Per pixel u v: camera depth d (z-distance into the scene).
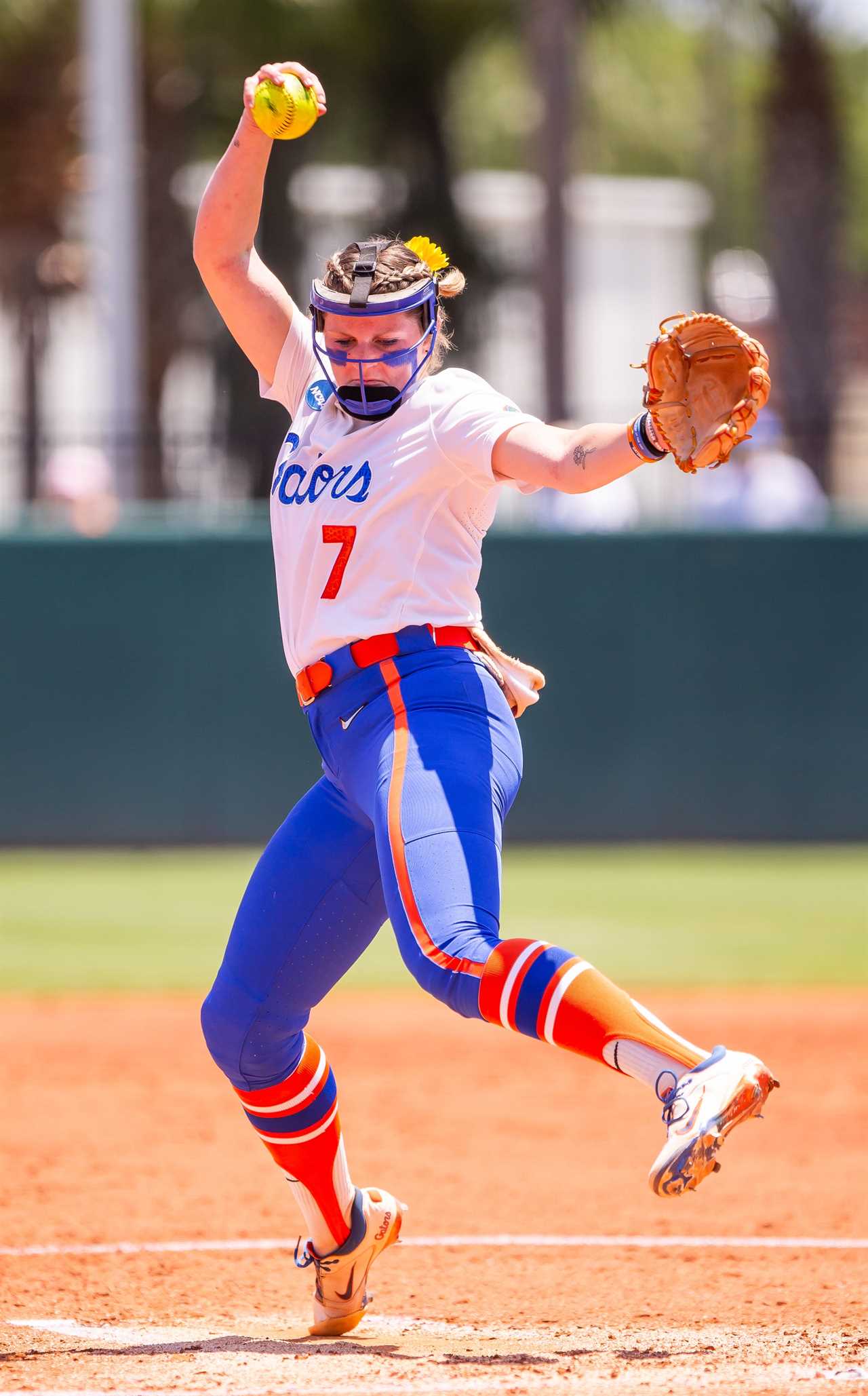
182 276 82.50
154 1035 27.70
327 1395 11.44
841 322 74.69
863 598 44.75
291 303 13.48
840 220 74.25
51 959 32.97
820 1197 18.78
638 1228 17.42
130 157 56.94
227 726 44.38
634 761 44.72
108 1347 13.19
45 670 44.03
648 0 79.81
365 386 12.09
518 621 44.22
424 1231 17.34
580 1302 14.61
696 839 44.88
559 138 74.69
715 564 44.56
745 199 118.12
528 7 77.50
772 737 44.84
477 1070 25.62
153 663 44.16
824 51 74.56
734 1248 16.56
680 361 10.52
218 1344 13.21
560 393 75.00
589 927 35.47
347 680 12.12
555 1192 19.03
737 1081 10.22
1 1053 26.48
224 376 78.69
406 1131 21.97
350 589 12.08
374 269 12.05
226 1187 19.28
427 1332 13.62
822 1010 29.06
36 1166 20.20
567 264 75.12
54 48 84.44
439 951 11.10
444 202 89.94
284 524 12.57
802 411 68.50
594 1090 24.44
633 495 55.56
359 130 89.38
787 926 35.75
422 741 11.70
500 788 11.85
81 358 97.38
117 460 52.50
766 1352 12.68
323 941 12.55
